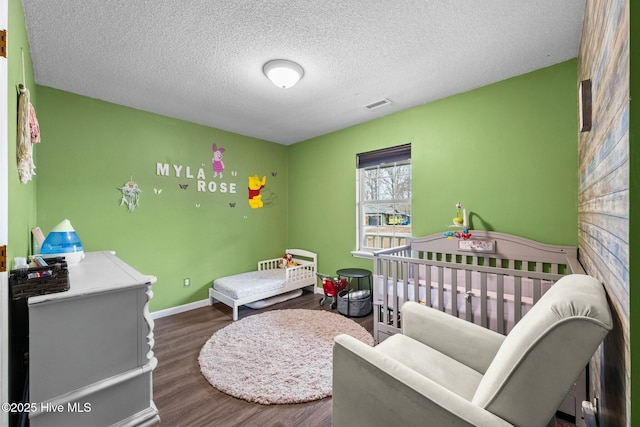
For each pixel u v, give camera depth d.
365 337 2.53
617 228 0.89
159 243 3.10
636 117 0.71
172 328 2.77
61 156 2.49
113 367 1.11
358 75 2.31
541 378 0.81
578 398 1.50
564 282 1.10
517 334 0.95
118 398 1.12
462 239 2.54
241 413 1.60
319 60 2.09
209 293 3.47
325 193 3.94
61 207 2.49
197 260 3.41
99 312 1.08
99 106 2.71
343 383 1.16
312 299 3.70
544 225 2.20
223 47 1.92
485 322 1.85
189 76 2.30
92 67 2.14
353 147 3.58
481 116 2.52
